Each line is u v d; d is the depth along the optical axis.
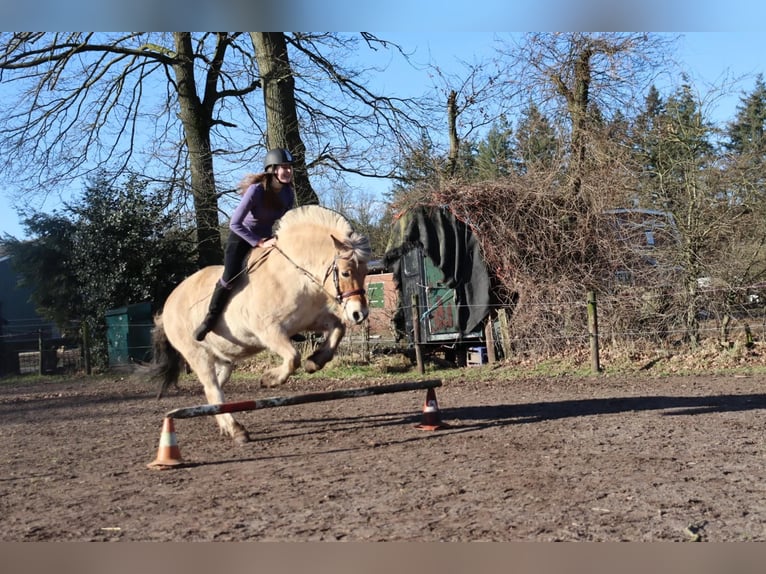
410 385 7.48
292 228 6.66
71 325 19.05
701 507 4.46
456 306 13.77
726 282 12.84
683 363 12.06
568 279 13.67
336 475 5.64
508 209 13.90
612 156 14.42
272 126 17.20
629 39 14.57
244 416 9.08
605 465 5.61
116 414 10.09
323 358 6.63
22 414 10.59
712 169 13.29
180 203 19.25
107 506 5.02
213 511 4.78
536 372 12.22
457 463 5.86
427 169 18.36
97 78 18.88
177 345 7.90
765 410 7.83
